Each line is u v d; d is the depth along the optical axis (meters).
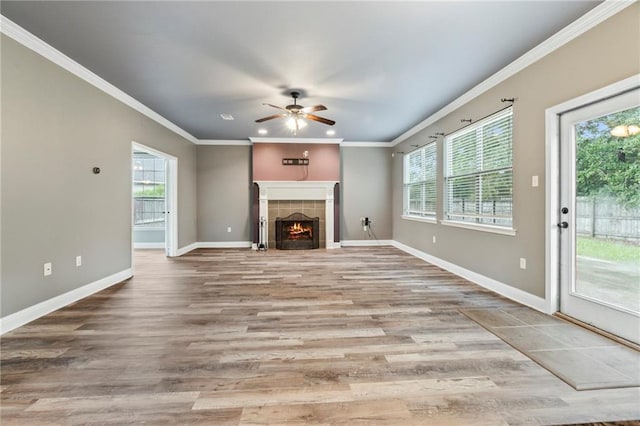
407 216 6.39
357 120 5.40
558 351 2.15
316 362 2.03
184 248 6.45
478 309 3.01
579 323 2.61
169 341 2.33
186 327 2.60
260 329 2.56
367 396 1.68
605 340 2.31
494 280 3.65
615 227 2.37
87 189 3.48
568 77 2.62
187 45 2.83
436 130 5.05
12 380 1.81
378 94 4.09
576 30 2.51
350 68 3.31
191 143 6.79
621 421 1.50
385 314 2.89
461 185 4.43
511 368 1.95
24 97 2.67
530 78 3.04
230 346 2.26
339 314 2.89
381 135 6.70
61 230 3.10
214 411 1.56
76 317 2.82
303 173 7.05
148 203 7.51
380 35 2.67
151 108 4.69
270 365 2.00
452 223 4.52
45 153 2.90
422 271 4.68
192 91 3.97
